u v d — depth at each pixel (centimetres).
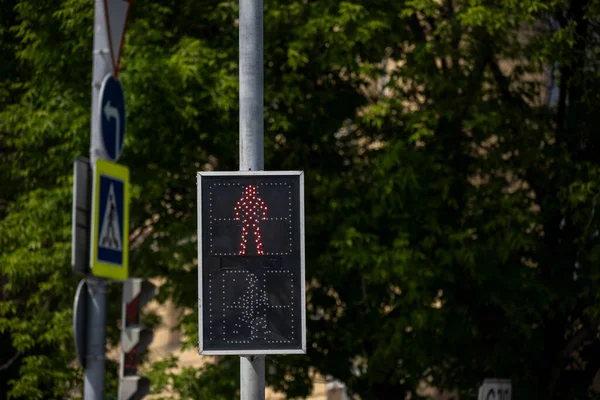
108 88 1410
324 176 2470
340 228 2400
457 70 2450
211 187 1041
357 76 2556
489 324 2486
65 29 2462
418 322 2336
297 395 2589
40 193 2500
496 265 2364
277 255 1041
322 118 2525
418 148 2441
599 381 3011
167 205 2597
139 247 2573
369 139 2584
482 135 2433
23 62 2608
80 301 1327
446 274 2369
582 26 2519
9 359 2864
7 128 2558
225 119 2397
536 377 2547
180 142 2439
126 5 1448
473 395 2538
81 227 1325
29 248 2508
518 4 2362
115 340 2817
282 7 2430
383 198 2359
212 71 2411
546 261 2488
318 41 2455
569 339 2575
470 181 2523
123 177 1394
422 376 2511
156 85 2336
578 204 2416
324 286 2594
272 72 2483
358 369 2606
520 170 2494
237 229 1040
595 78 2456
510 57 2462
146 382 1641
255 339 1035
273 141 2483
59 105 2438
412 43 2503
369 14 2408
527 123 2478
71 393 2783
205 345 1032
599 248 2355
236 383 2489
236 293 1037
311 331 2580
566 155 2439
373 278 2355
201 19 2552
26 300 2741
